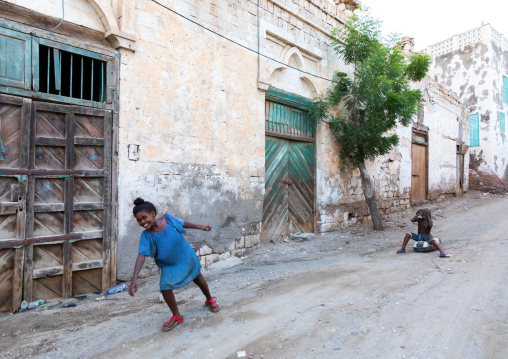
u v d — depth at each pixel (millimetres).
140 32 5512
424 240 6941
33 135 4469
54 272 4590
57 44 4660
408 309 3980
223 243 6840
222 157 6816
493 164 20719
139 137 5480
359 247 7984
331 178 9852
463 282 4812
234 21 7094
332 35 9719
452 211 13172
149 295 4875
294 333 3492
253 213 7496
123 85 5301
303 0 8867
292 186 8891
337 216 10023
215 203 6680
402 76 9711
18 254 4301
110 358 3113
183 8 6148
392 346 3174
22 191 4352
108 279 5082
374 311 3963
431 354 3014
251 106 7453
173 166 5945
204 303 4426
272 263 6742
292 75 8781
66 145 4742
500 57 21688
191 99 6250
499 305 3984
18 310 4285
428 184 15352
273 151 8336
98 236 4984
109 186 5125
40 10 4578
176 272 3648
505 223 9945
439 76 22750
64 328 3758
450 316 3746
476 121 21094
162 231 3584
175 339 3443
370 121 9320
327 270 5867
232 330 3609
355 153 10055
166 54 5867
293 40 8547
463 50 21609
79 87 5531
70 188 4758
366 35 9258
